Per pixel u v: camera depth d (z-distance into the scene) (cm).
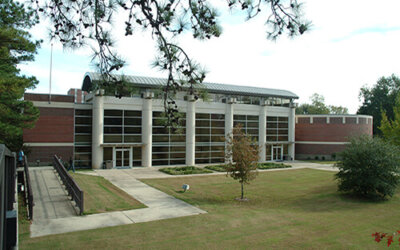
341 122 4353
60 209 1409
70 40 585
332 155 4369
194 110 3453
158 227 1223
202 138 3562
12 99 1720
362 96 6644
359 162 1983
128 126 3128
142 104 3177
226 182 2445
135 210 1480
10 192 808
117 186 2125
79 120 3009
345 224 1394
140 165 3212
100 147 2978
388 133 2920
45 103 2778
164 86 581
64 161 2830
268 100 4000
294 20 493
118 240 1057
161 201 1698
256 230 1238
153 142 3266
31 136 2714
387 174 1917
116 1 520
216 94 3709
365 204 1842
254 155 1878
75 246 985
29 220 1230
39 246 968
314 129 4494
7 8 1617
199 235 1146
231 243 1079
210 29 518
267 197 1959
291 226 1317
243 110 3894
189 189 2114
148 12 501
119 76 578
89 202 1568
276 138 4200
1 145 421
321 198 1969
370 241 1180
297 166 3634
